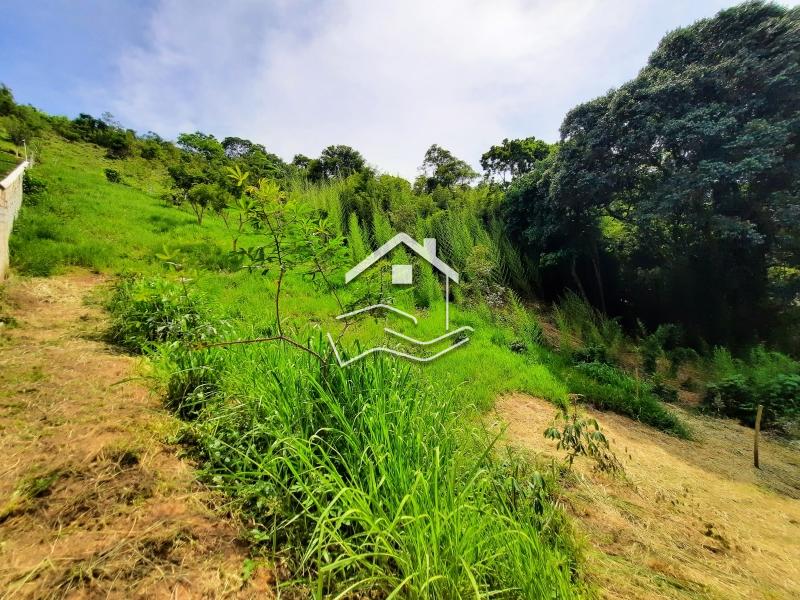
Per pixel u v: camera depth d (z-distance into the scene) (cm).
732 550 217
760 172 745
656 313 1127
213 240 866
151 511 143
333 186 1251
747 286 947
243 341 196
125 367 269
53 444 171
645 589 167
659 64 886
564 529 175
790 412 483
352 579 121
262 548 136
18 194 772
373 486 141
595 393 487
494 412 370
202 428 197
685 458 363
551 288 1197
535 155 1562
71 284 502
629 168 880
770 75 716
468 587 118
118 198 1262
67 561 116
